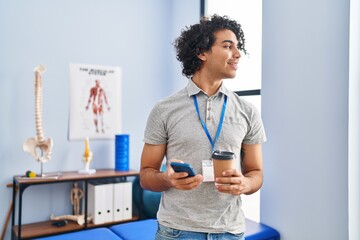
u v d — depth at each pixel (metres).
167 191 1.16
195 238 1.07
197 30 1.22
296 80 2.17
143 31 3.26
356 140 1.87
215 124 1.13
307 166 2.09
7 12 2.62
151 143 1.18
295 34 2.18
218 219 1.08
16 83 2.66
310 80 2.07
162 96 3.38
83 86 2.94
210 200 1.08
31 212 2.73
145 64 3.27
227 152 1.02
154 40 3.33
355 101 1.86
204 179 1.06
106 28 3.05
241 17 2.83
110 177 2.71
